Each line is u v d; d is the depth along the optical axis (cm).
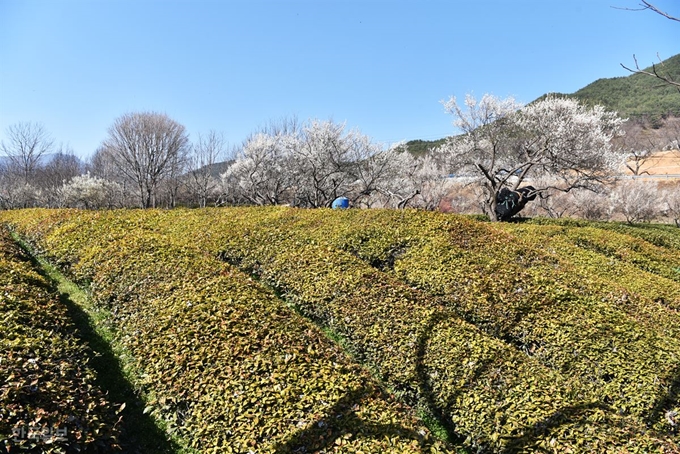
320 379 447
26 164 3897
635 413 486
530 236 1227
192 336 505
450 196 3006
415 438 384
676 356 560
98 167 4362
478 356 516
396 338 576
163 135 3481
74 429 351
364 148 2456
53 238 966
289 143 2458
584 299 691
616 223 1888
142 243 823
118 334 583
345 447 357
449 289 725
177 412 436
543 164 1872
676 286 922
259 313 563
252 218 1147
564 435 399
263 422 389
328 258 801
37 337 468
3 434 315
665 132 4319
